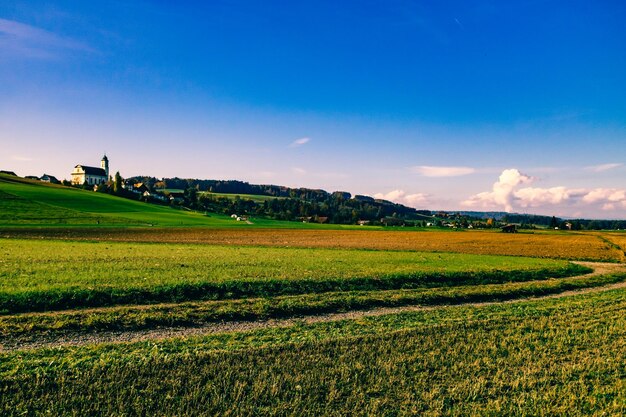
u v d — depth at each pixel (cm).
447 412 950
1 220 7756
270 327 1641
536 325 1702
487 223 19275
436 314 1886
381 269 3027
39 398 927
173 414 888
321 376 1101
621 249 7231
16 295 1703
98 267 2572
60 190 13850
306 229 11325
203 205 18688
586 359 1312
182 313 1697
